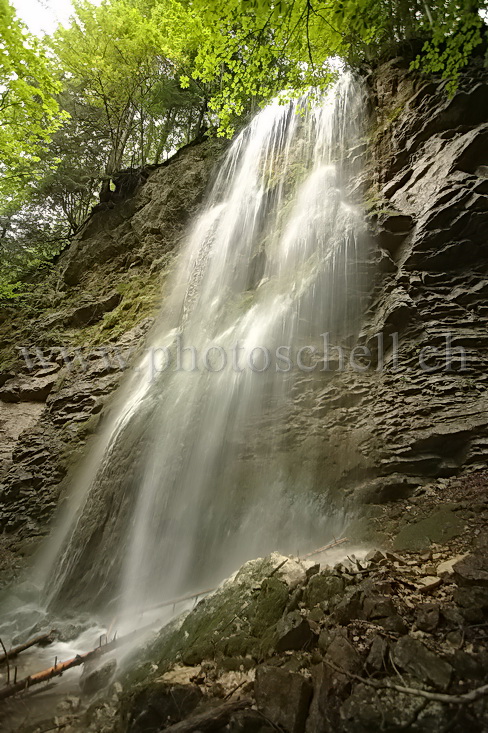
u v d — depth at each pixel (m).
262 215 13.90
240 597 3.54
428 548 4.23
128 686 3.28
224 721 2.23
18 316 19.88
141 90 22.11
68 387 13.80
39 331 17.88
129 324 15.46
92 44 19.34
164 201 19.33
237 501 7.21
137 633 4.62
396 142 11.99
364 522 5.64
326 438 7.26
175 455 8.45
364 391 7.65
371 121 13.44
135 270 18.55
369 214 10.08
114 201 21.70
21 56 8.22
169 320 14.32
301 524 6.50
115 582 7.32
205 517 7.33
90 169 22.83
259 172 15.60
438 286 8.71
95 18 18.62
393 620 2.68
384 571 3.55
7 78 8.85
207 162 19.34
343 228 10.00
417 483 6.07
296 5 5.77
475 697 2.01
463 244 8.86
